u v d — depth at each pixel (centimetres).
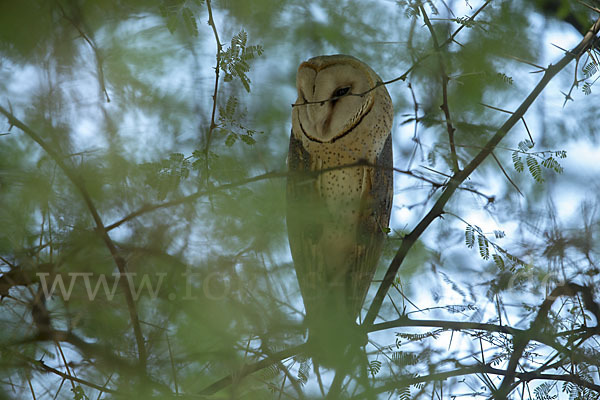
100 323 452
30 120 472
